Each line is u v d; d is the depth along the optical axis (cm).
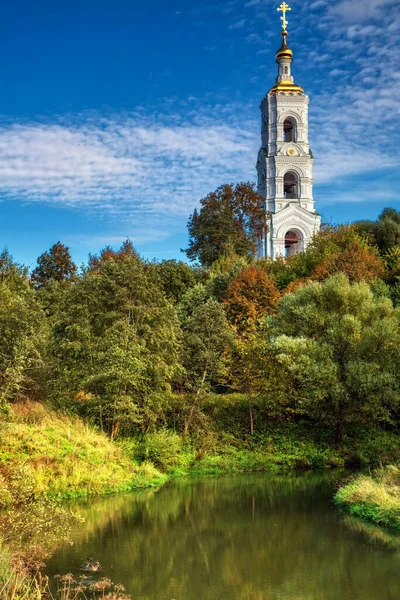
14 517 1652
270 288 4828
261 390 3562
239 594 1392
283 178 8112
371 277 4688
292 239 8044
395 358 3297
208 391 3559
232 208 7150
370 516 2084
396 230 6319
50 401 3034
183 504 2336
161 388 3125
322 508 2262
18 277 4081
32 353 2906
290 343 3306
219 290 5269
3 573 1271
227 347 3559
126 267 3198
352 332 3331
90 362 2991
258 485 2727
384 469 2605
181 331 3400
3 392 2581
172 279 5597
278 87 8294
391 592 1405
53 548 1719
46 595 1327
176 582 1470
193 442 3284
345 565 1598
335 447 3347
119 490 2530
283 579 1495
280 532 1927
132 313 3155
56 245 6750
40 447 2464
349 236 5688
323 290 3550
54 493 2300
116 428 2978
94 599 1316
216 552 1719
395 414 3553
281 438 3438
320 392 3192
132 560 1641
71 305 3128
